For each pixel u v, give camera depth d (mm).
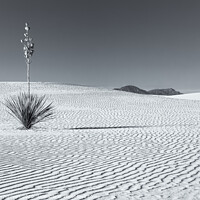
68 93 42250
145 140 10914
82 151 9102
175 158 8141
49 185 5820
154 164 7496
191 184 5926
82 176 6449
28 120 14773
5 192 5383
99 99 36844
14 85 49781
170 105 32469
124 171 6855
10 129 14562
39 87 49094
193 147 9578
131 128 14445
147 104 32969
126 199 5074
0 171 6812
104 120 18516
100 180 6176
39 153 8828
